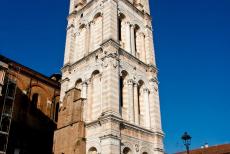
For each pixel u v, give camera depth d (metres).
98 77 38.41
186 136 36.59
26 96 44.28
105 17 41.34
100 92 36.84
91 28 44.34
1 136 37.41
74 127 35.38
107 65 36.56
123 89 38.22
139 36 46.56
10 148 38.62
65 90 42.34
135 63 41.53
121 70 38.19
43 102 46.81
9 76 41.84
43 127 44.97
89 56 41.00
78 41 46.47
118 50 38.88
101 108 35.00
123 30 43.66
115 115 33.12
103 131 32.62
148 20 49.47
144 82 41.56
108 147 31.00
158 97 42.25
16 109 41.72
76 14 49.75
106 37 39.09
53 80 49.84
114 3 42.69
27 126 42.44
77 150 33.72
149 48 45.97
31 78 46.38
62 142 36.19
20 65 44.84
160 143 38.47
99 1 44.81
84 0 51.03
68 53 45.44
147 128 38.31
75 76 42.38
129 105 37.03
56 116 48.22
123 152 33.53
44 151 43.31
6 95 37.75
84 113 36.78
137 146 35.09
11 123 40.09
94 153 33.53
